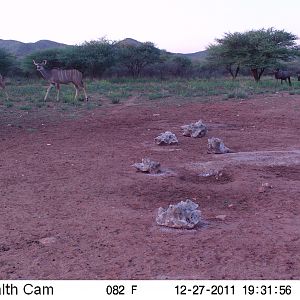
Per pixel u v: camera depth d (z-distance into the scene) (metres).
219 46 39.94
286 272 5.26
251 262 5.53
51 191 8.37
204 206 7.63
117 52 48.28
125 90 28.91
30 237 6.32
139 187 8.57
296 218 7.00
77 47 47.75
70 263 5.55
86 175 9.38
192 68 51.25
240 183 8.73
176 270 5.33
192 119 17.11
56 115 18.22
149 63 49.69
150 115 18.25
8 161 10.63
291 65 53.97
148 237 6.30
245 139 13.13
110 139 13.36
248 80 38.88
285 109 19.16
